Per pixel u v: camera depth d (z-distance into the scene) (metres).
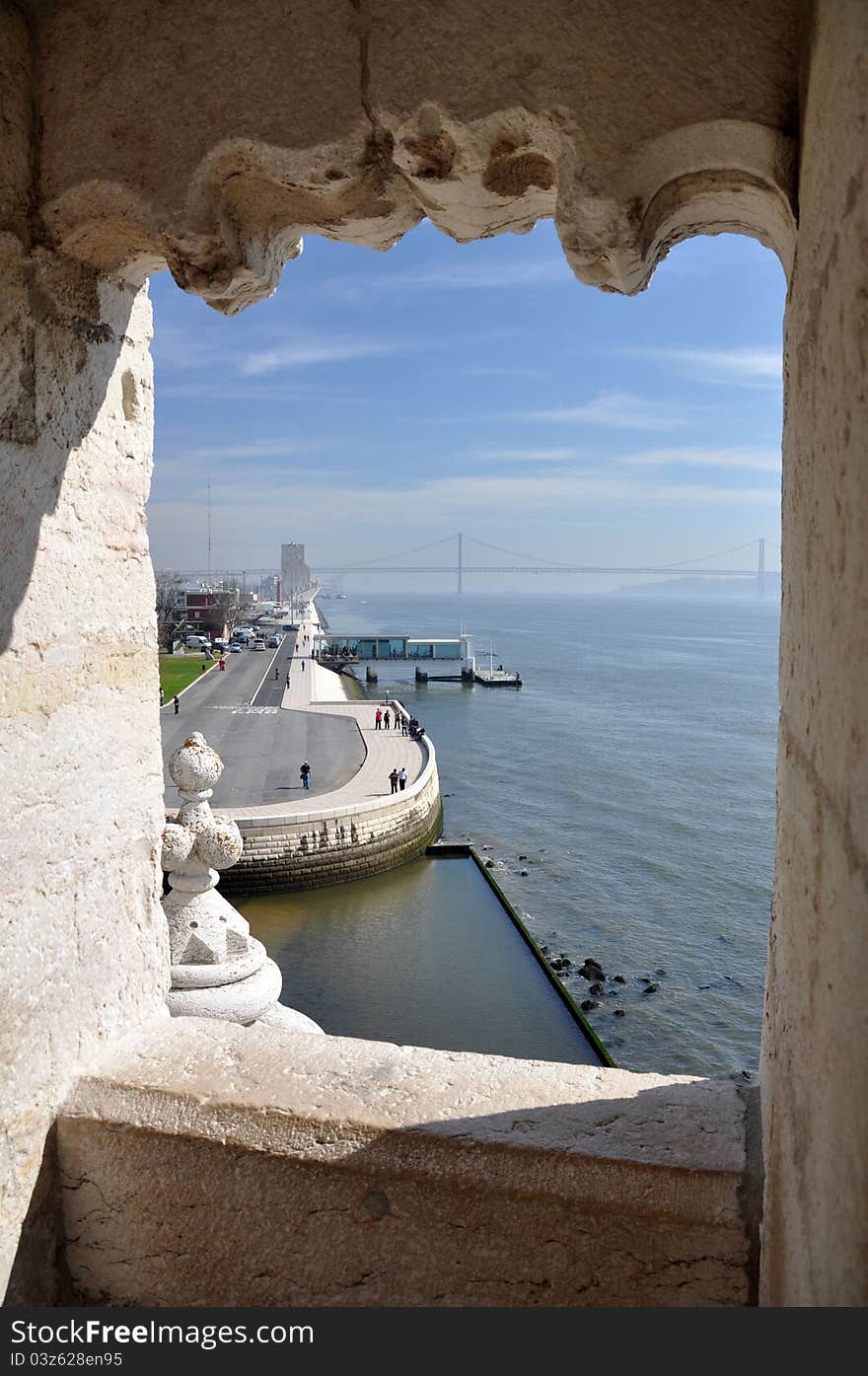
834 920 1.15
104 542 2.49
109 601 2.52
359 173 2.03
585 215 1.85
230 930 4.66
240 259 2.19
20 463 2.18
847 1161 1.04
